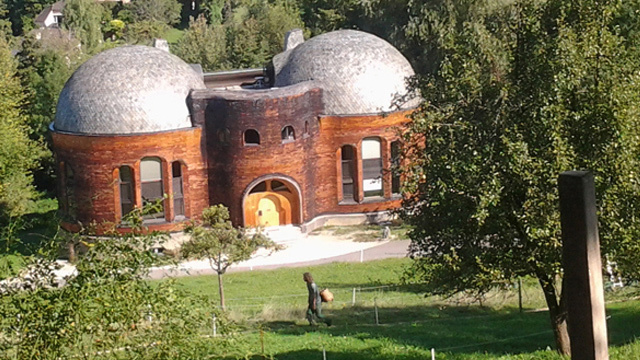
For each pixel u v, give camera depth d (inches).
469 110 1055.6
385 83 2265.0
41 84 3009.4
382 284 1748.3
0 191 2098.9
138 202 2134.6
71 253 2026.3
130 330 711.7
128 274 717.9
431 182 1034.1
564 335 1015.0
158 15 5403.5
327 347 1136.2
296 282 1836.9
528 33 1059.3
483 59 1070.4
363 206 2289.6
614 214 928.3
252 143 2170.3
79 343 686.5
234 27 3690.9
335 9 3558.1
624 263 956.0
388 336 1208.2
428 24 2758.4
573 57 970.7
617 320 1171.3
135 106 2124.8
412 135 1115.3
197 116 2170.3
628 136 946.1
